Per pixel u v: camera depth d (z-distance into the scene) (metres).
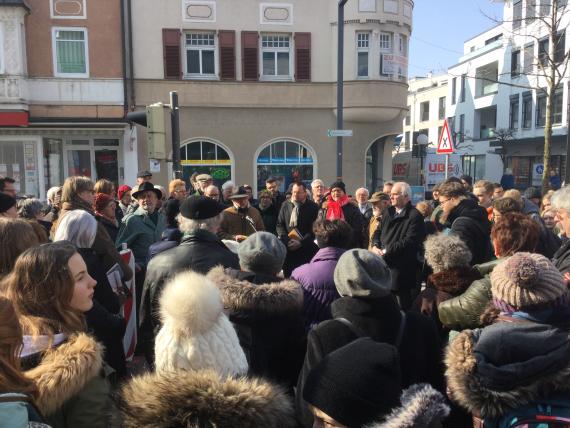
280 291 2.52
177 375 1.61
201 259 3.11
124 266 4.00
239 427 1.49
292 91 16.53
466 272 2.93
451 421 2.27
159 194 5.69
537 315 1.88
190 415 1.47
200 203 3.26
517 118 32.41
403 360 2.21
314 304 2.99
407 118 55.62
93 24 15.34
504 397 1.72
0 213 3.98
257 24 16.22
